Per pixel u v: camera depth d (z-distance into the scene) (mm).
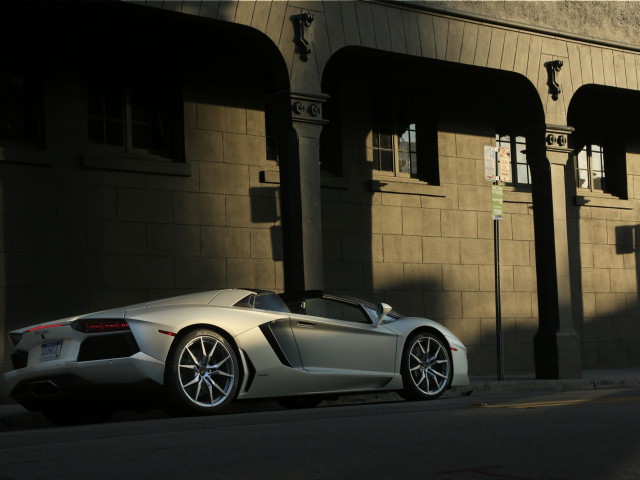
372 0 11703
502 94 15641
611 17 14492
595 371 15398
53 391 7355
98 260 11492
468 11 12555
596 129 16812
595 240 16344
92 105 11828
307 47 11062
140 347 7242
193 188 12359
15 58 11250
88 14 11656
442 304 14539
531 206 15727
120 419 8773
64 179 11320
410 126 14844
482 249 15070
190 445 5332
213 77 12664
